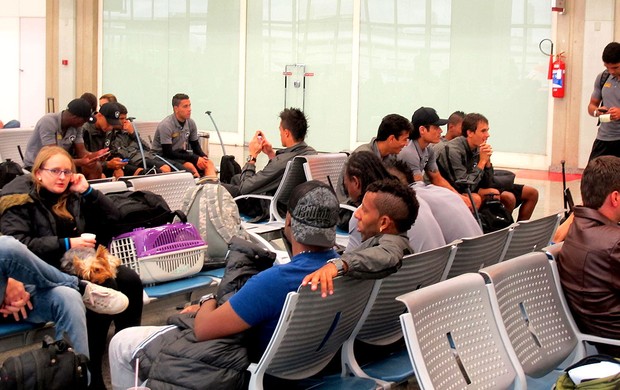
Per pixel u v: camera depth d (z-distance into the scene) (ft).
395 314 12.03
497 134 44.06
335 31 48.32
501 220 21.43
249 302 9.89
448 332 9.15
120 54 55.42
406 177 15.78
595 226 11.22
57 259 13.44
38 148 23.53
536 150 43.04
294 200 10.09
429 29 45.47
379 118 47.60
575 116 41.14
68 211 14.14
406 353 12.40
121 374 10.94
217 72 52.47
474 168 22.17
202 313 10.32
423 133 21.34
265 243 17.13
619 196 11.19
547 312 11.07
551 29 41.93
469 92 44.68
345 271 9.79
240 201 21.86
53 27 55.88
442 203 14.93
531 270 10.91
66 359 10.39
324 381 10.94
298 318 9.72
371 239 11.18
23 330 12.13
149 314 17.65
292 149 21.53
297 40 49.65
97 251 13.47
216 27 52.19
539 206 31.55
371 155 14.75
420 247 13.52
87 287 12.75
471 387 9.15
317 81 49.32
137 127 32.65
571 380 9.38
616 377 9.00
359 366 11.63
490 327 9.71
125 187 17.34
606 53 25.64
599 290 11.03
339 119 48.78
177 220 16.90
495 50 43.70
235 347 10.00
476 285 9.62
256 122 51.60
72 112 23.34
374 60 47.34
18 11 60.18
